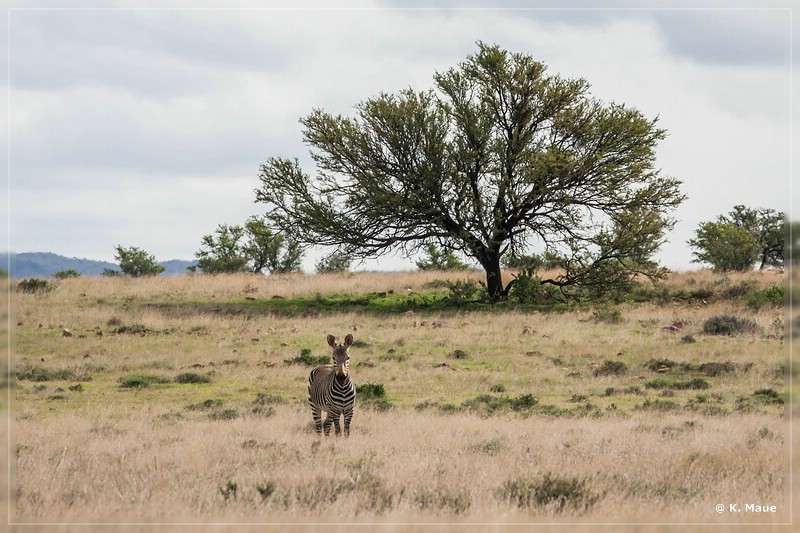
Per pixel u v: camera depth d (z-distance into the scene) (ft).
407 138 646.33
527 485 125.70
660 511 113.29
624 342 442.09
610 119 639.35
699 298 624.59
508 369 379.76
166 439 198.08
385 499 119.44
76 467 151.43
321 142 652.89
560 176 626.23
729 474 139.23
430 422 231.50
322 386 203.31
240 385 344.28
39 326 495.41
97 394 322.75
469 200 643.45
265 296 648.79
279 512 110.93
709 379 352.28
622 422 236.84
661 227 618.85
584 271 635.66
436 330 490.49
